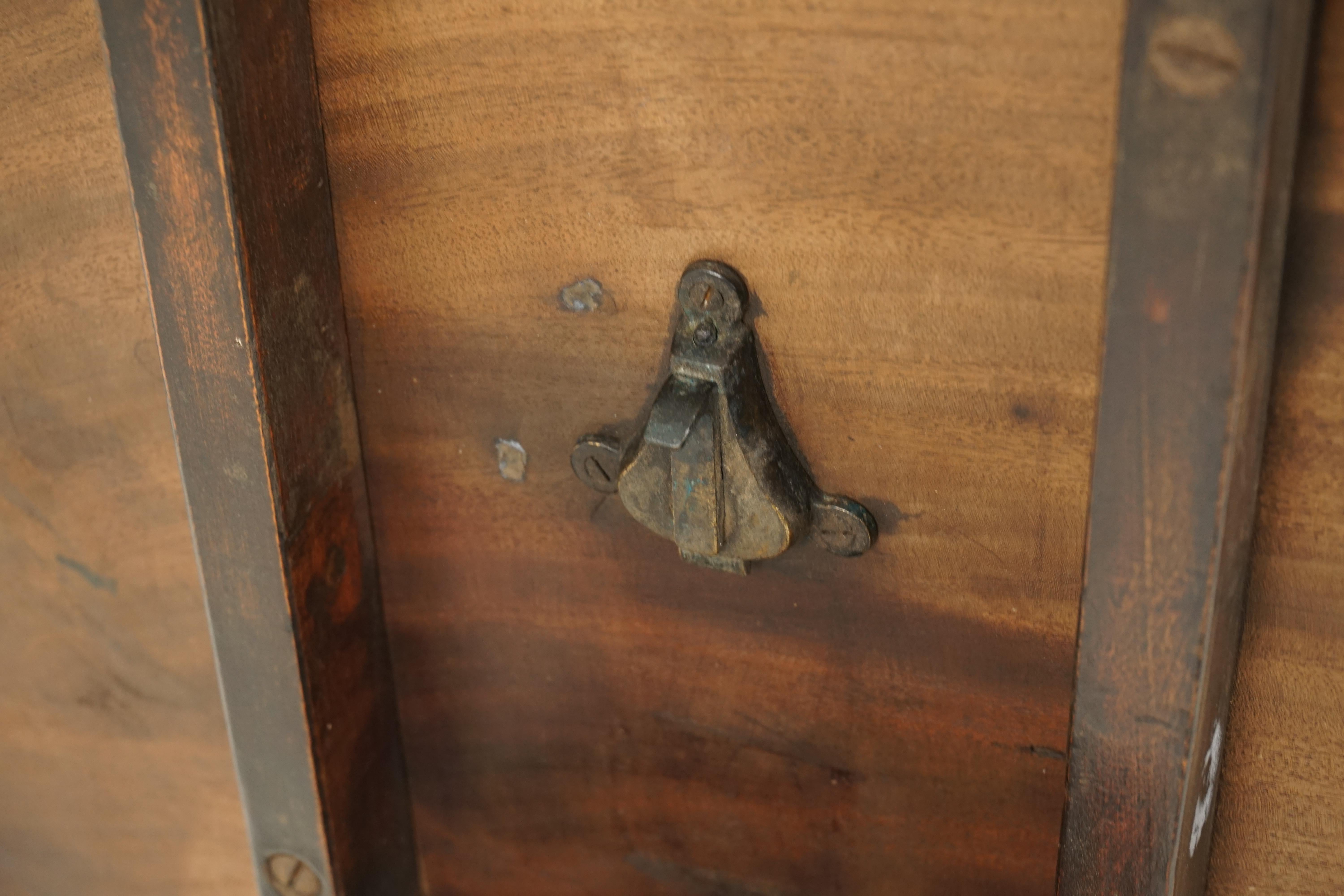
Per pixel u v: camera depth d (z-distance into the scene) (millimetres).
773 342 424
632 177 419
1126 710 408
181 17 399
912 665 454
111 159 447
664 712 490
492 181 430
